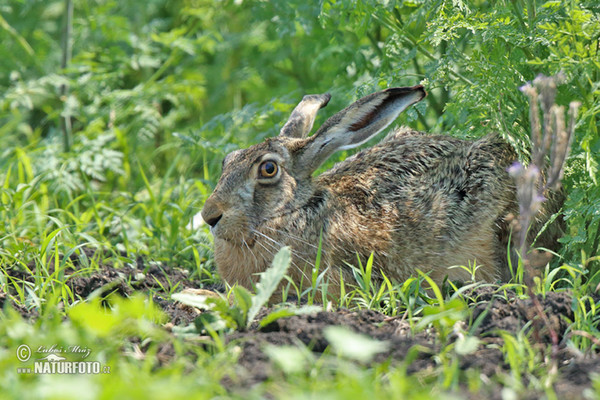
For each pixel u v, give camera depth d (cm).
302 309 777
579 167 1017
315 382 600
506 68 1034
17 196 1227
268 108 1417
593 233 1006
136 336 730
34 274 1025
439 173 1119
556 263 1043
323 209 1065
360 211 1089
